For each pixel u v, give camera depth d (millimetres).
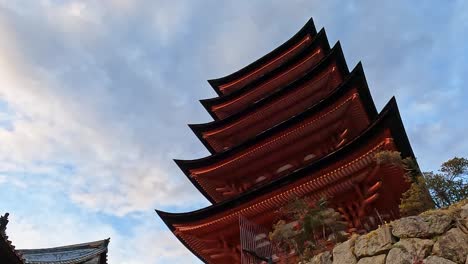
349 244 12453
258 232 19312
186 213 21109
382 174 17547
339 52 25391
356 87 21156
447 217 10953
